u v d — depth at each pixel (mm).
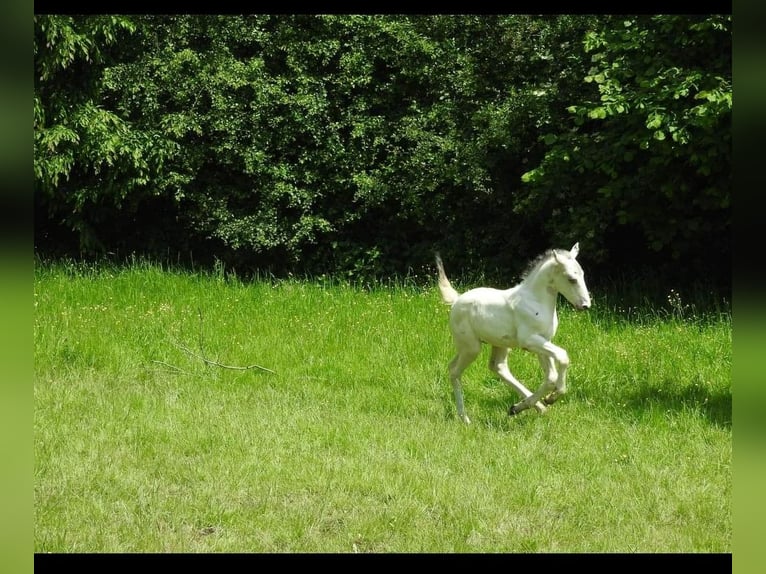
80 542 6312
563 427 8930
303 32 17094
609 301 14414
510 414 9141
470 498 7113
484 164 16375
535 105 15945
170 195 17359
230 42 17281
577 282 8648
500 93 17031
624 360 10930
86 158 16172
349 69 16891
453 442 8430
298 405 9656
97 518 6707
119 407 9398
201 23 17078
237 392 10148
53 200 17125
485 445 8375
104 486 7297
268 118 16812
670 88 12898
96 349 11305
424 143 16578
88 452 8031
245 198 17375
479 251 17047
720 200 13672
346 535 6539
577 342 11844
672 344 11664
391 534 6570
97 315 12883
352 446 8312
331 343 11938
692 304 13883
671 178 13820
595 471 7797
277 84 16859
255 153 16625
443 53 17078
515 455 8078
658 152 13414
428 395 10203
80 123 16047
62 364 11000
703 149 13125
